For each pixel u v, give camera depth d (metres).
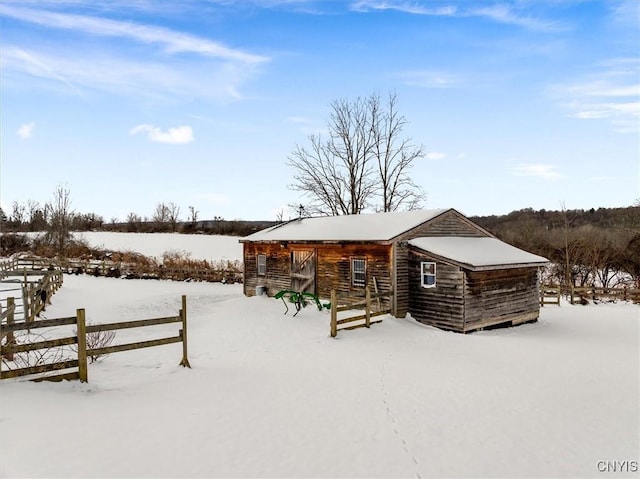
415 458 6.32
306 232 21.89
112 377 9.30
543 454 6.61
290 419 7.55
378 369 11.06
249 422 7.29
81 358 8.34
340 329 15.11
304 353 12.65
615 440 7.18
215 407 7.88
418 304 17.30
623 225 34.78
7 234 52.75
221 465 5.75
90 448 5.80
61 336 14.14
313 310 18.83
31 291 15.99
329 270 20.19
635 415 8.27
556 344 14.60
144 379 9.34
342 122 41.25
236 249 51.50
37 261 37.56
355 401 8.66
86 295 24.94
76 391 7.95
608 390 9.72
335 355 12.45
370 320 16.53
